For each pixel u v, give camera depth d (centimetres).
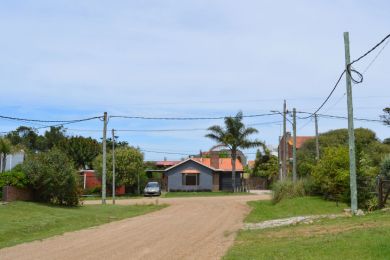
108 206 3766
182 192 7156
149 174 8119
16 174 3225
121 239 1889
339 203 3203
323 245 1362
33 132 10338
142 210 3634
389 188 2466
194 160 7500
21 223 2359
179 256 1430
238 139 6956
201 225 2447
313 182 3697
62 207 3350
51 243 1798
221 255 1419
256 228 2191
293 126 4175
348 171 3216
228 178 7806
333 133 7038
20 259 1426
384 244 1230
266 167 8406
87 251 1568
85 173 6756
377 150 5984
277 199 3962
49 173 3341
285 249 1384
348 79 2322
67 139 7794
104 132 4147
